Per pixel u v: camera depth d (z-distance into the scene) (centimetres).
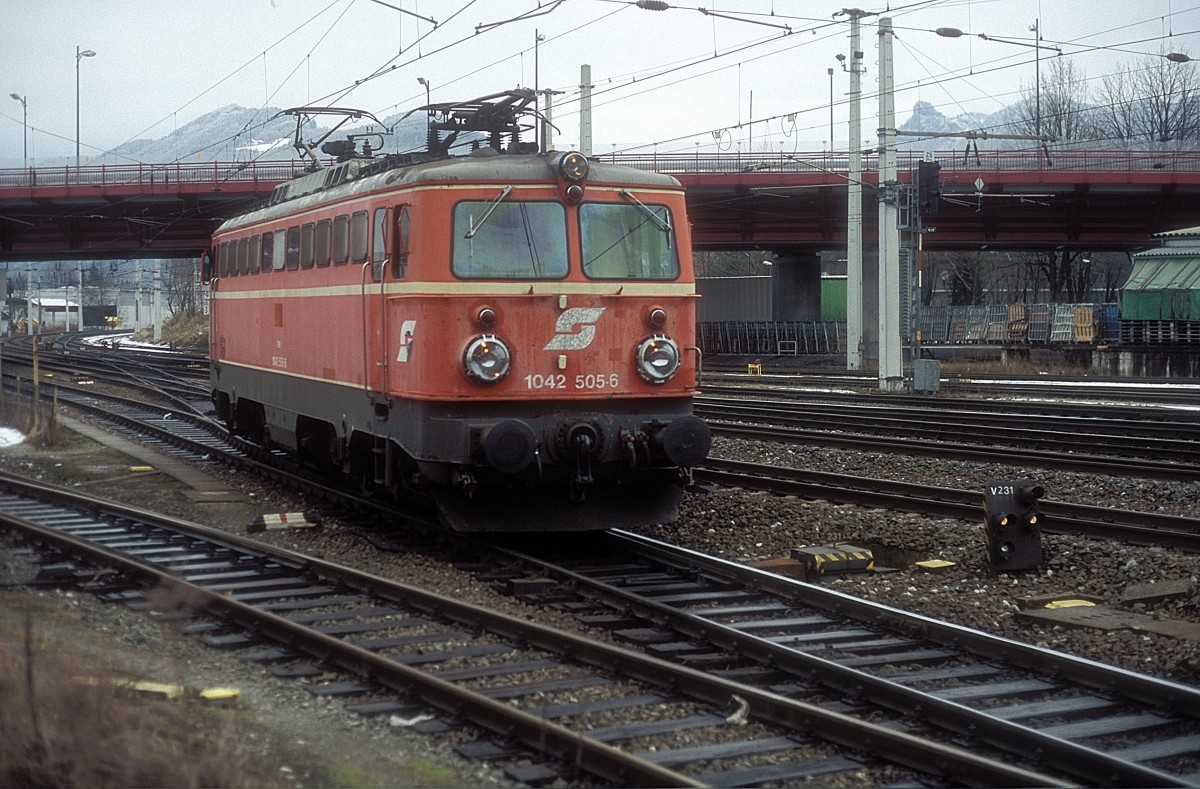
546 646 894
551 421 1257
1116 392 3372
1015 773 621
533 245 1257
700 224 5294
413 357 1254
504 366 1231
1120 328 4950
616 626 1003
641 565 1234
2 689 662
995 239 5200
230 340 2017
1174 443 2019
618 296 1278
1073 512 1448
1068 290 6812
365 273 1379
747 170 4756
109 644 879
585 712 764
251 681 821
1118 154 4828
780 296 5941
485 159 1279
